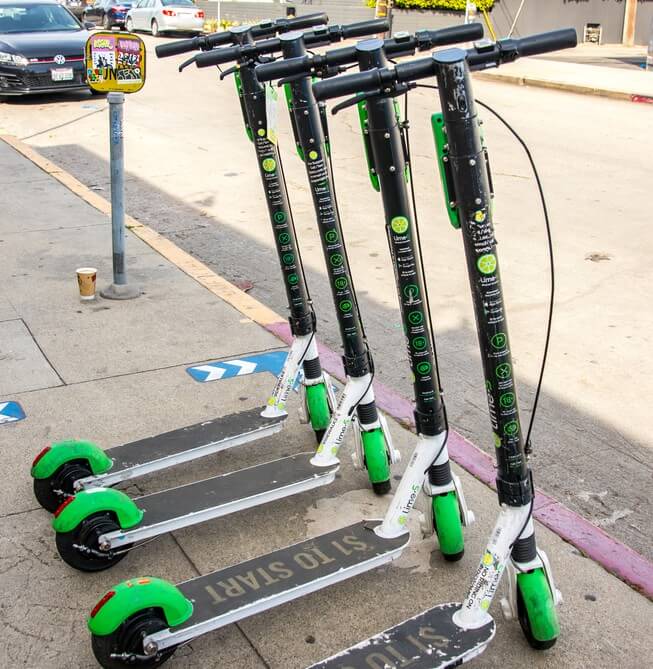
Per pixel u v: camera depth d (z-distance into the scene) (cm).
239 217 845
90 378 480
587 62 2131
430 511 322
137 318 568
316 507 366
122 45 545
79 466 347
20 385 469
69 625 295
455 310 613
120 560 328
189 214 852
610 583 321
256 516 360
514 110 1416
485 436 445
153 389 468
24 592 310
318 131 328
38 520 351
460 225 255
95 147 1138
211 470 395
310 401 405
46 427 423
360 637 291
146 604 260
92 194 884
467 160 244
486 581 269
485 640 262
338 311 350
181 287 628
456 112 241
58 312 574
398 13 2444
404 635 265
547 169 1004
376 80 248
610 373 514
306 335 396
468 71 241
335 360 522
